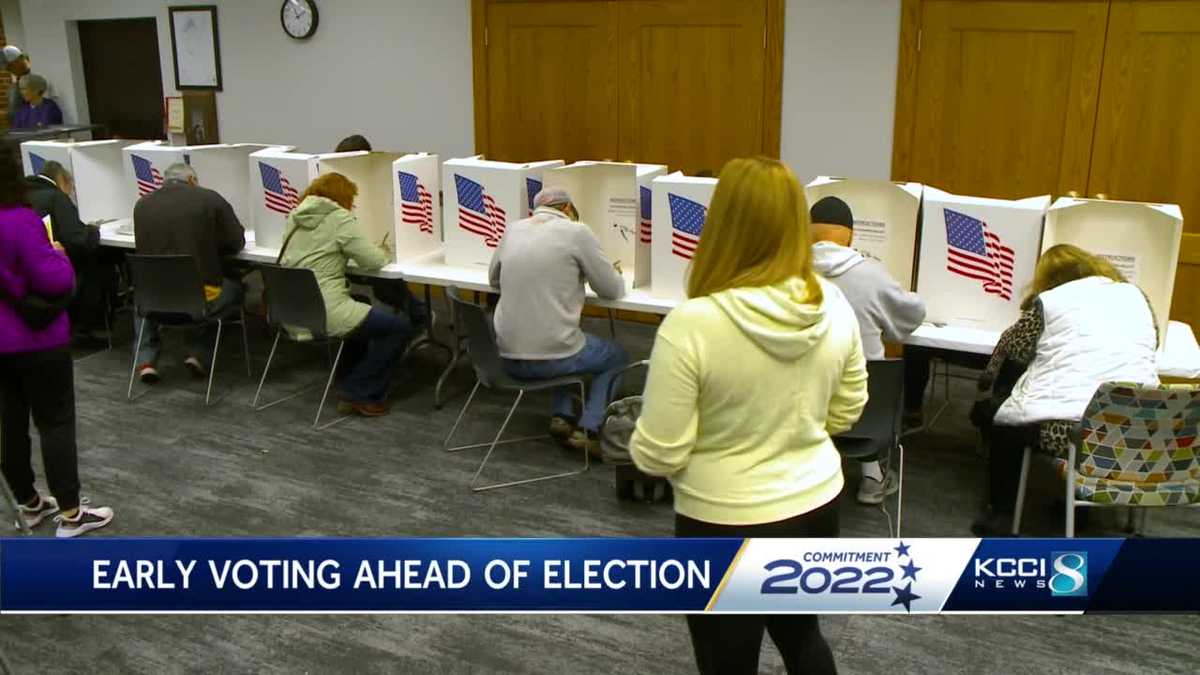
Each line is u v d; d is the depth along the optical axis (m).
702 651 1.68
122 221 5.17
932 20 4.72
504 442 3.85
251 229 4.93
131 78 7.58
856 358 1.62
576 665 2.47
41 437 2.95
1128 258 3.10
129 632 2.61
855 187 3.44
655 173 3.86
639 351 5.10
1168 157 4.46
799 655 1.71
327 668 2.46
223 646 2.55
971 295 3.30
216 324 4.73
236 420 4.05
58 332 2.84
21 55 7.14
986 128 4.76
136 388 4.41
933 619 2.66
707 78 5.28
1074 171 4.64
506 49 5.75
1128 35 4.40
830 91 5.01
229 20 6.64
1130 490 2.60
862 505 3.33
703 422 1.52
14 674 2.43
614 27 5.43
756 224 1.46
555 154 5.79
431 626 2.64
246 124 6.81
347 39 6.26
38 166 5.13
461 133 6.05
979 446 3.83
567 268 3.43
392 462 3.66
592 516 3.26
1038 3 4.52
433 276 4.00
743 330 1.45
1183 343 3.22
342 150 4.68
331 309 3.94
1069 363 2.77
